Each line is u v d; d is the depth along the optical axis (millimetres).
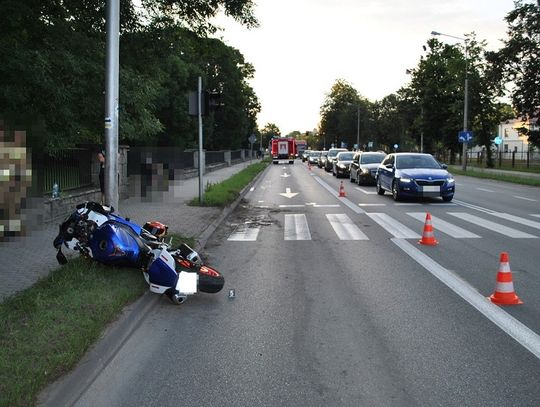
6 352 4426
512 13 36000
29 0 9914
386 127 106312
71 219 7242
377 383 4383
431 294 7000
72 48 10508
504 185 29328
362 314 6184
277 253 9898
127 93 11914
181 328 5754
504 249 10109
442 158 73438
